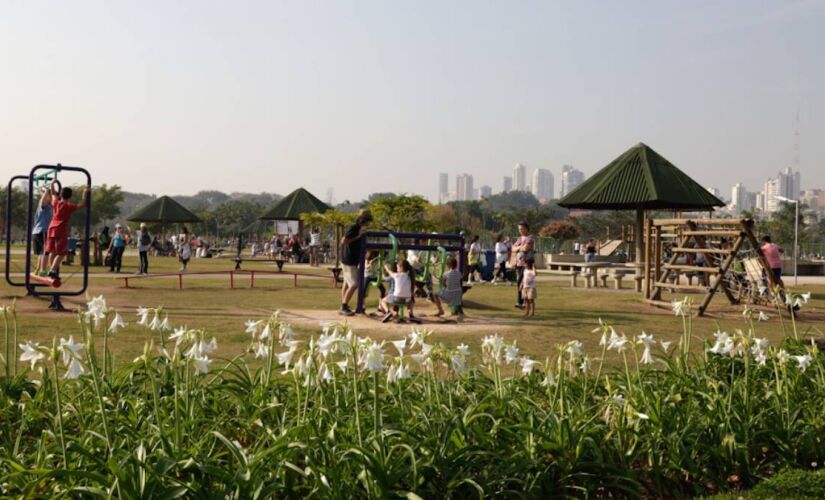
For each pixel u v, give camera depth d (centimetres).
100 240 3731
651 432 550
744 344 609
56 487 414
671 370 670
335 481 421
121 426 490
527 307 1588
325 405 529
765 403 634
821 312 1769
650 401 572
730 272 1908
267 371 596
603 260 4150
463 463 465
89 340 439
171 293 2069
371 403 561
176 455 430
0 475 433
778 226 6956
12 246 7362
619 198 2575
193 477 418
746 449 552
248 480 405
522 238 1766
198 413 538
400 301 1367
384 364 526
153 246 5947
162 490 390
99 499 393
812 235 7700
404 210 3594
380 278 1539
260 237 9781
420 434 494
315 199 5194
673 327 1411
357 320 1412
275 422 545
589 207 2781
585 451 514
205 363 452
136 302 1750
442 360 546
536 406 559
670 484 525
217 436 430
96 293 1952
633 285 2789
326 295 2084
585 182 2792
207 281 2645
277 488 409
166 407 538
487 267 3053
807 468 567
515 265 1781
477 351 1047
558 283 2842
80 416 508
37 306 1566
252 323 588
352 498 425
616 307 1825
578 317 1563
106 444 457
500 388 573
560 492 491
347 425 502
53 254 1552
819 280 3412
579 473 495
